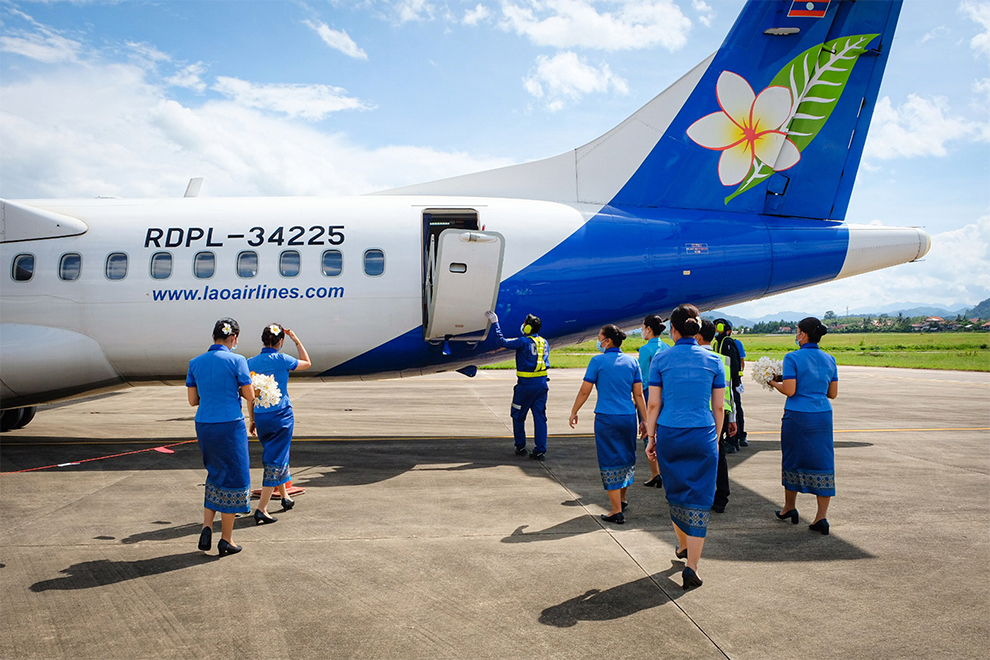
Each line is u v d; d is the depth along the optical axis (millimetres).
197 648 3217
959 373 26016
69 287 8211
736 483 6828
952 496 6262
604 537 4965
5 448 8820
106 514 5594
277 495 6215
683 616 3578
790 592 3918
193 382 4531
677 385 4004
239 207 8555
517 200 8820
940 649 3213
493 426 10906
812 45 8688
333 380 9094
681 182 8914
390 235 8344
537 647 3221
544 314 8422
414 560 4457
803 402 5078
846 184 8977
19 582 4082
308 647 3223
